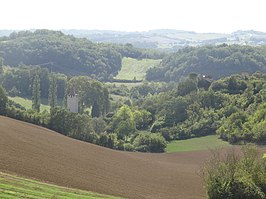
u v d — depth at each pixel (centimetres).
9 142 6738
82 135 11550
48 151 6906
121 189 5266
